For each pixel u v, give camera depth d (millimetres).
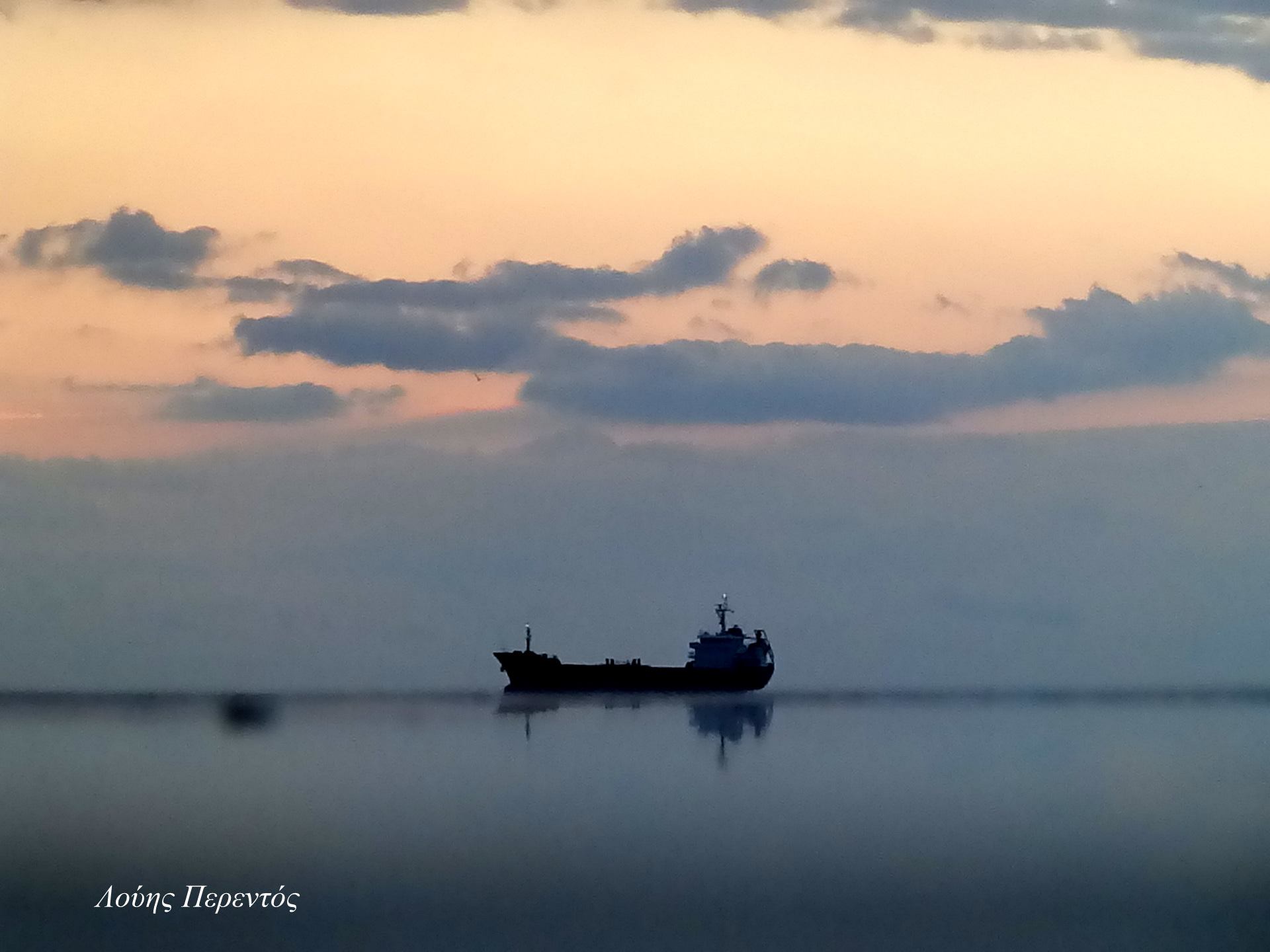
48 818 113938
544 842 99000
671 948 71312
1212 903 80438
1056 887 84688
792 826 106375
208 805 121688
